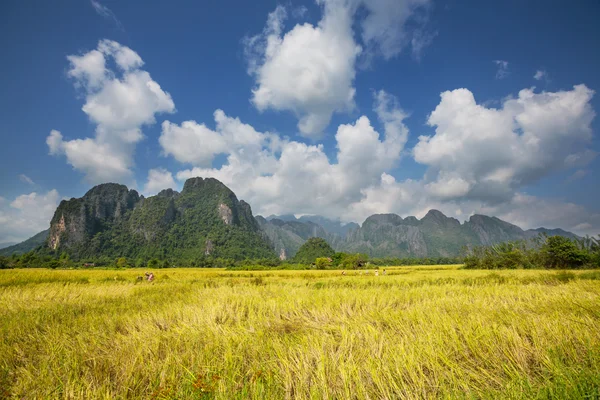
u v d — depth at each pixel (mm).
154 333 5512
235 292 12000
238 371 3744
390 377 3262
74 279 23125
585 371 3160
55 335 5426
